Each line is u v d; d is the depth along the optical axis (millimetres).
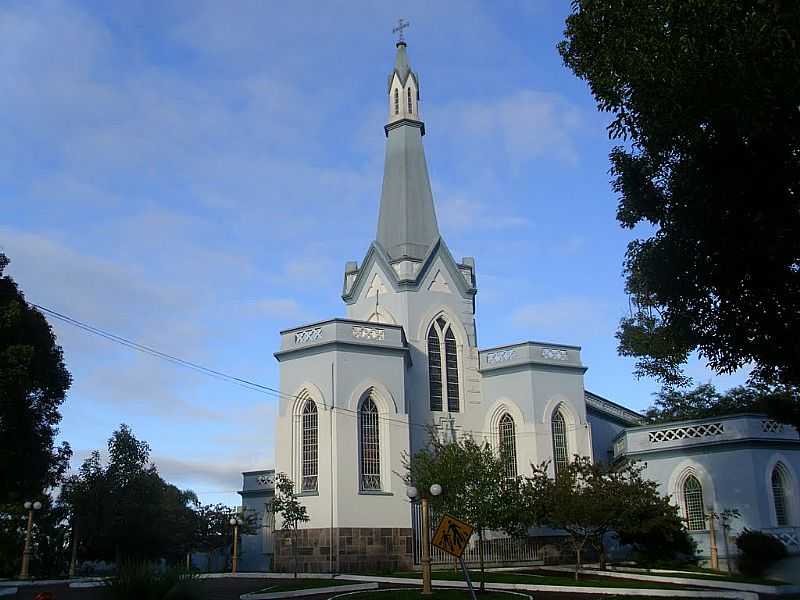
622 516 33969
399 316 47469
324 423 40812
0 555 55312
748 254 18891
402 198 50531
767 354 20297
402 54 54406
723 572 35844
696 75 16781
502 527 31531
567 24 20062
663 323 24016
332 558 38625
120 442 53156
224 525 53438
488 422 46969
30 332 43812
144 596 21734
